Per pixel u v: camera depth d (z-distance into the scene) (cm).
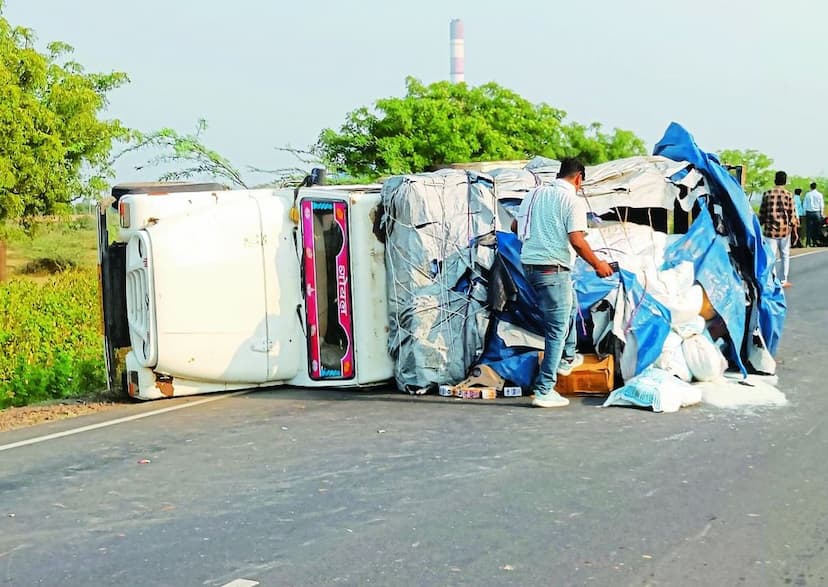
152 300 842
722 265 898
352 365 883
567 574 452
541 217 779
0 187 2420
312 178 952
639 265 878
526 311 845
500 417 766
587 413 770
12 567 480
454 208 872
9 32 2564
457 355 866
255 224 879
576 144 2812
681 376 843
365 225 875
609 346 851
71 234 3022
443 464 636
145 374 866
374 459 655
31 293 1797
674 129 993
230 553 490
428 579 450
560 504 550
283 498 577
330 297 889
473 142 2328
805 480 583
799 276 1788
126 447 712
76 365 1187
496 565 464
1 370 1213
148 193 931
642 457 638
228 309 869
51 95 2581
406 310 870
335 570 464
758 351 898
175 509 564
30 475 646
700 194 932
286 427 757
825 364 946
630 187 918
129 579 461
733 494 560
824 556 468
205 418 798
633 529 508
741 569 455
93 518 552
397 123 2266
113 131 2731
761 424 718
